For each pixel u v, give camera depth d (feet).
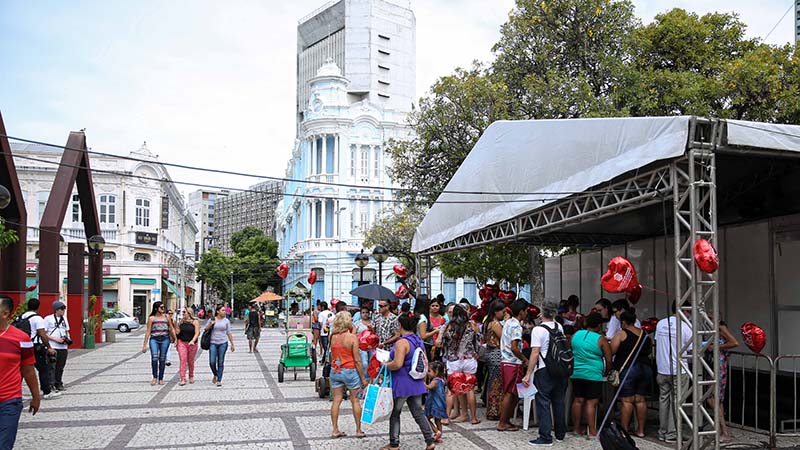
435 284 166.20
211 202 529.45
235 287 219.61
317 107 172.14
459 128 61.36
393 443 26.43
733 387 36.09
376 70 215.10
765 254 35.45
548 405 27.76
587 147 29.76
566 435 29.63
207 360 67.15
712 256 22.97
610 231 45.83
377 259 60.90
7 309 20.15
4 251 62.90
